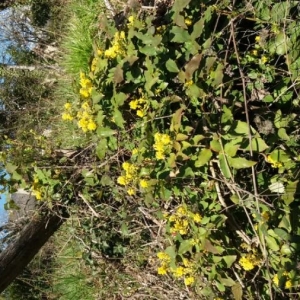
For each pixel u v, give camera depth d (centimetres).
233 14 205
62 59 464
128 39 222
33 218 312
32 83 574
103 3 339
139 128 226
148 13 243
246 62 209
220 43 212
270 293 201
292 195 187
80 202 298
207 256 221
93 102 228
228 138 192
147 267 312
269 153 197
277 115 199
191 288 272
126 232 280
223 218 209
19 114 557
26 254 316
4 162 271
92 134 245
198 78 202
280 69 202
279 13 203
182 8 208
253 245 212
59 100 468
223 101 201
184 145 198
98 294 355
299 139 197
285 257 197
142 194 237
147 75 213
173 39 210
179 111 199
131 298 324
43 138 280
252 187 204
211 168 207
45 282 485
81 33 373
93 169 261
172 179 214
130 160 236
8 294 538
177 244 235
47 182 276
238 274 223
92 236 323
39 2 583
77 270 392
